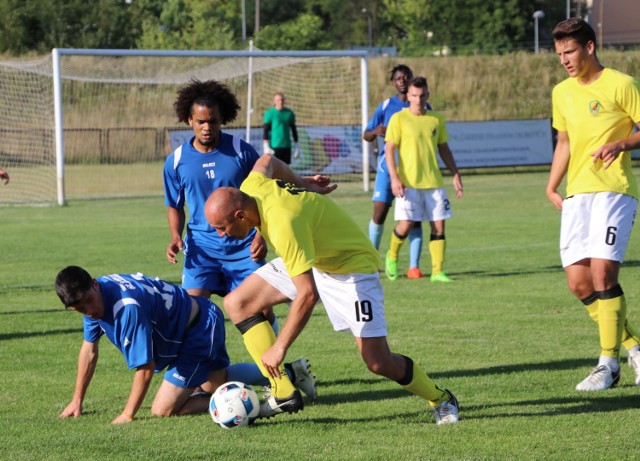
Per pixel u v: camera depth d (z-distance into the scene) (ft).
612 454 25.61
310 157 142.00
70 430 28.89
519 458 25.29
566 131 35.65
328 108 176.45
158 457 25.61
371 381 35.83
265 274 31.32
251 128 144.36
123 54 112.27
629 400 32.19
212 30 277.85
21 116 150.82
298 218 26.35
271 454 25.88
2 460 25.45
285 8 436.76
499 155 161.07
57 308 52.47
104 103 187.62
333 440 27.53
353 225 28.60
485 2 329.31
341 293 28.48
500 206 108.99
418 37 343.46
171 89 191.31
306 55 118.42
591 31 34.09
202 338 31.35
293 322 26.35
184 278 37.63
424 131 59.93
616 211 33.83
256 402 29.40
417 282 60.64
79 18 263.90
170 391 31.24
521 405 31.60
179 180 36.78
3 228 92.73
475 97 211.20
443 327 45.78
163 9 361.10
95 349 30.73
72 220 100.48
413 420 30.01
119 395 34.06
